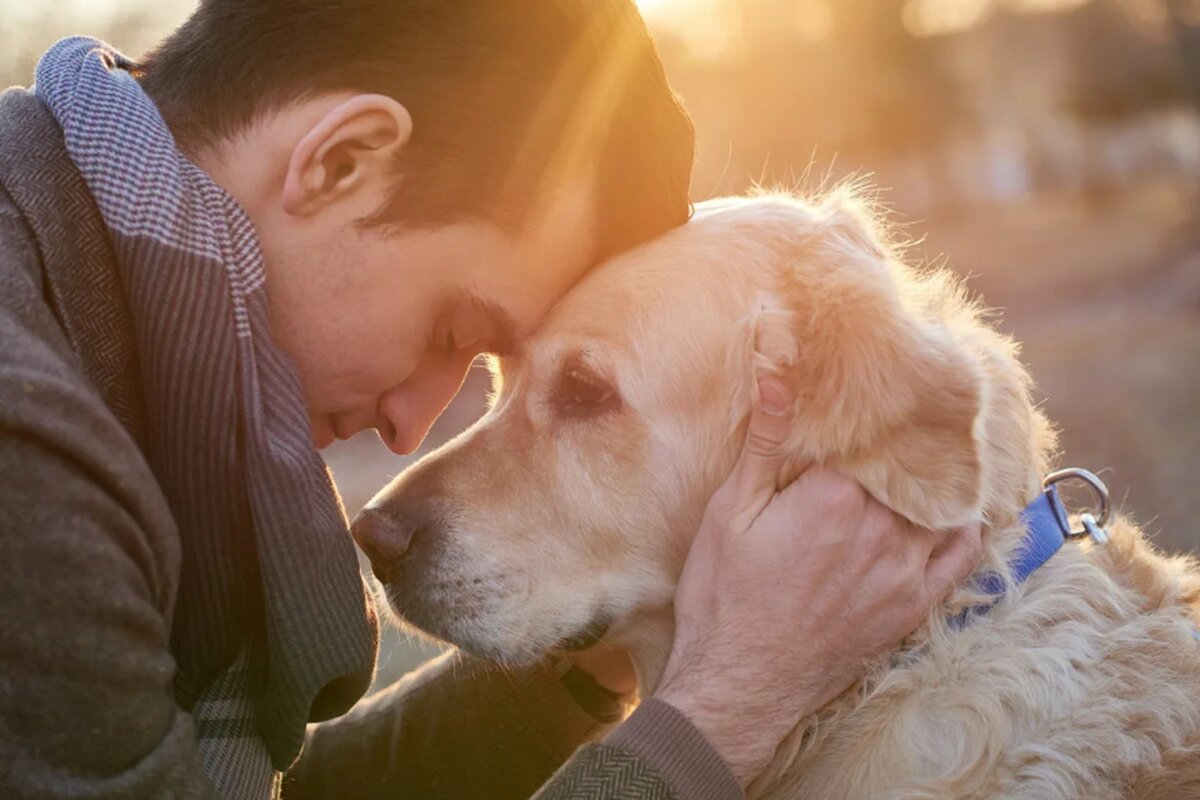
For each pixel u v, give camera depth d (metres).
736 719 2.07
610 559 2.54
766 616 2.12
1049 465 2.66
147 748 1.63
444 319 2.16
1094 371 11.73
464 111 2.00
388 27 1.98
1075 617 2.32
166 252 1.81
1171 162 38.16
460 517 2.53
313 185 1.97
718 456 2.46
